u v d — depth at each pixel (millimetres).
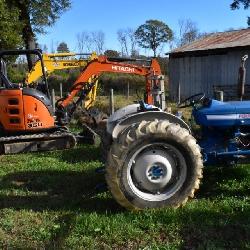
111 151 5207
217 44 21656
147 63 12023
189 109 12352
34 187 6648
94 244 4578
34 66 10906
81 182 6754
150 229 4852
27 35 27031
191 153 5301
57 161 8203
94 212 5324
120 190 5199
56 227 4965
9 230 5016
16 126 8445
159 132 5180
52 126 8727
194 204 5492
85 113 11742
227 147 5977
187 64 22797
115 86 30703
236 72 20500
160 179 5328
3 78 8734
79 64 11625
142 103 6020
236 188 6109
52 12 28047
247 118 5879
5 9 22906
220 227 4871
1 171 7613
